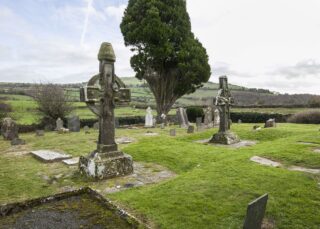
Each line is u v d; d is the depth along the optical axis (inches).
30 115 1110.4
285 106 1451.8
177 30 1044.5
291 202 205.2
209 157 380.5
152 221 186.1
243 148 441.4
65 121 1016.2
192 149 436.5
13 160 410.0
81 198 201.3
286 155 353.7
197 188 240.1
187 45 1029.2
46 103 985.5
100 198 196.5
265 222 179.8
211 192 229.5
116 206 183.2
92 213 177.5
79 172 324.2
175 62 1067.9
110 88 323.6
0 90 1518.2
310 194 219.3
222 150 427.5
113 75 329.1
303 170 294.4
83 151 479.5
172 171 334.6
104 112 318.3
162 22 1020.5
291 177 260.2
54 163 385.4
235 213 191.2
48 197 196.9
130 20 1053.2
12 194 255.8
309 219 181.0
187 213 193.9
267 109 1445.6
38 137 716.0
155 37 989.2
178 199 218.5
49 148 519.2
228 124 567.2
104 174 301.1
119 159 315.0
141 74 1074.7
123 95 336.8
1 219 170.4
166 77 1095.0
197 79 1046.4
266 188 233.3
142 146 466.9
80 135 738.2
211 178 265.6
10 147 548.1
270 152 375.6
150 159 387.9
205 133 666.8
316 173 276.7
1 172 335.0
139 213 198.7
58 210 182.1
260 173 274.1
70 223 164.7
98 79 322.3
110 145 319.9
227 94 560.1
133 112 1409.9
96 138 661.3
